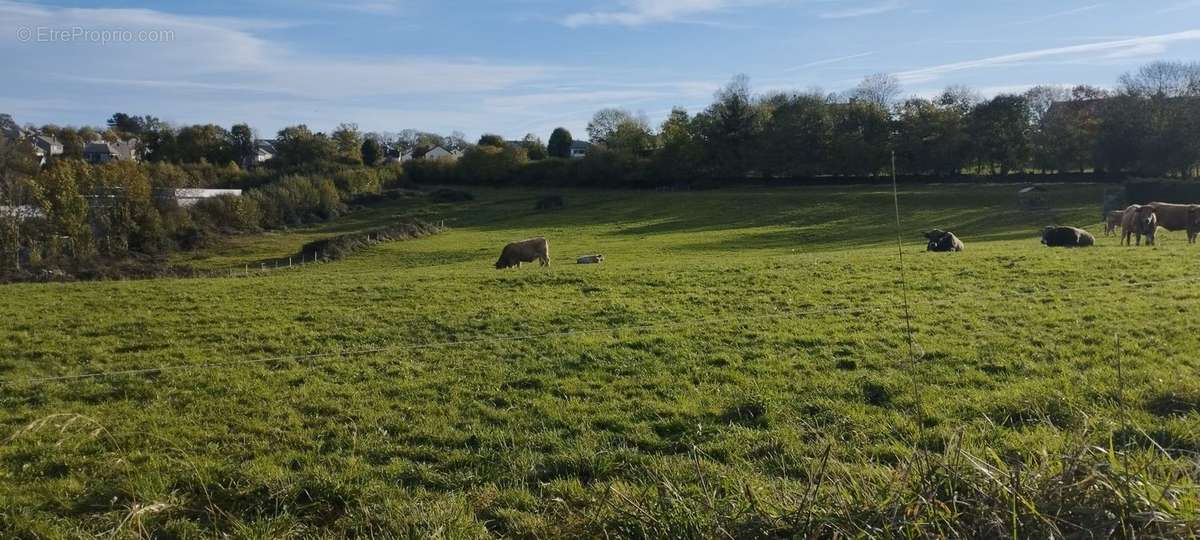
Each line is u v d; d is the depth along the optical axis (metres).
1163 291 15.41
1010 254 23.50
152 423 9.19
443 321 15.20
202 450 8.28
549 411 9.28
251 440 8.56
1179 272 18.08
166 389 10.73
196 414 9.55
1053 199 73.19
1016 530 4.41
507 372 11.18
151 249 62.28
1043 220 62.12
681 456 7.59
